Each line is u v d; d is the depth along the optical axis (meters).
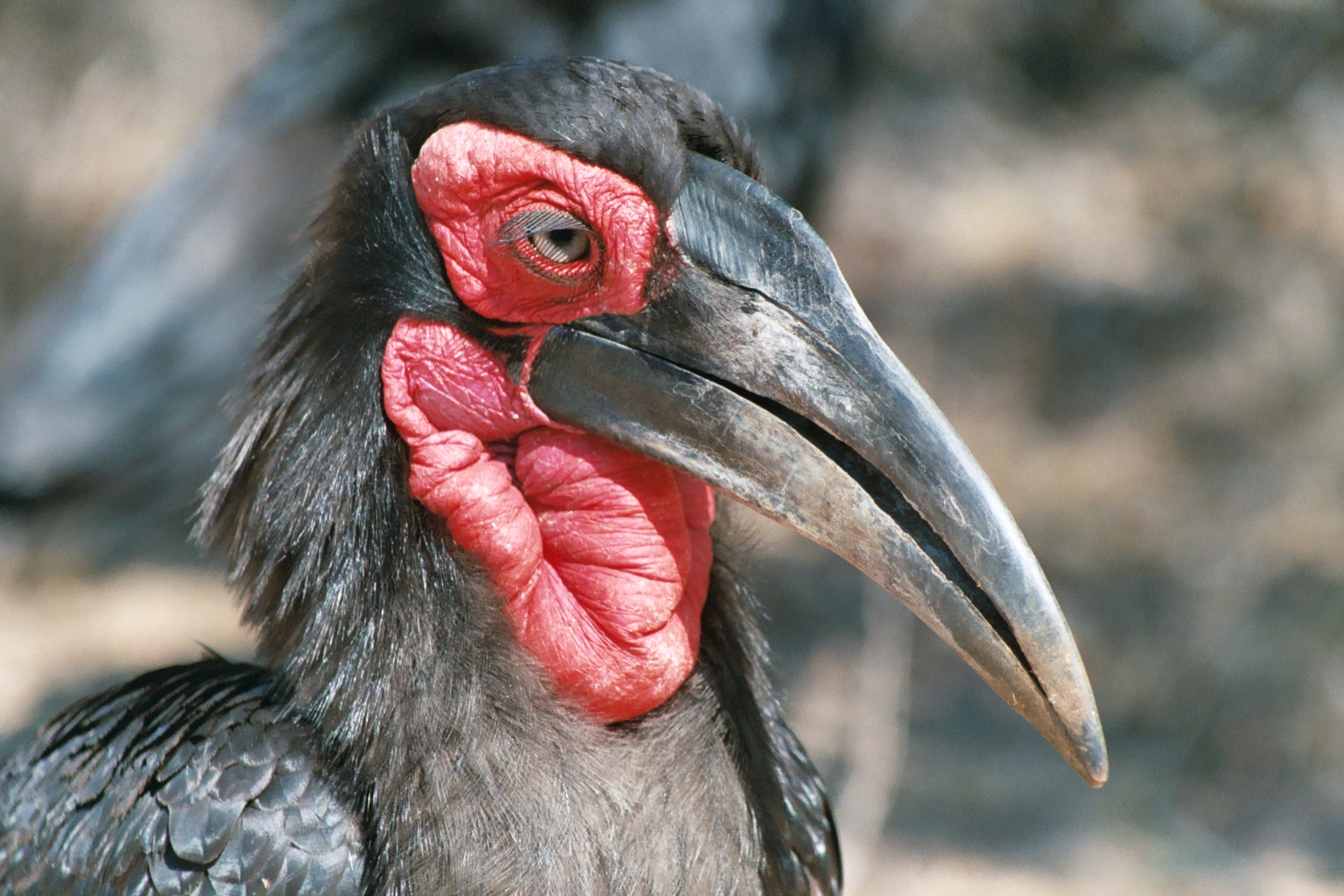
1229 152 22.72
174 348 11.44
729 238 5.26
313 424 5.41
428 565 5.40
